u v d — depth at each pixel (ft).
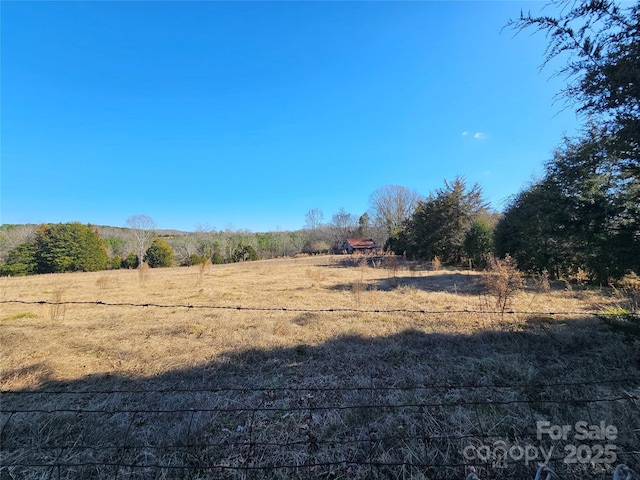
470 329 15.06
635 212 12.17
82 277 55.52
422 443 6.54
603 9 8.54
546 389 8.57
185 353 12.73
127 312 21.22
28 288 38.75
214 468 6.15
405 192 134.31
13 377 10.46
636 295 20.40
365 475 5.91
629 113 9.21
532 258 36.14
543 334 13.29
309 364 11.31
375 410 7.74
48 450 6.73
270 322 17.44
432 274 43.96
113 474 6.03
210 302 25.53
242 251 113.91
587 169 15.60
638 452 5.97
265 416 7.86
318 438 6.93
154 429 7.30
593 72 9.33
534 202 32.40
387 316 18.33
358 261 69.97
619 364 9.98
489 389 8.71
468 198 66.13
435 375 9.88
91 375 10.78
